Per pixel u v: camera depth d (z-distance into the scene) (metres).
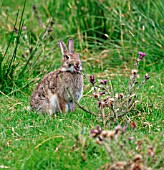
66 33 16.05
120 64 14.61
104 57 14.77
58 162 8.79
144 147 8.80
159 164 8.38
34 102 11.53
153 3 15.10
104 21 15.70
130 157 8.41
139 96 12.19
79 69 11.41
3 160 8.95
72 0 16.36
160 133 9.29
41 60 13.59
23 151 9.20
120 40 14.95
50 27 14.05
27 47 14.38
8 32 15.58
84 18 15.83
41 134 9.91
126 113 10.48
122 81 13.45
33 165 8.73
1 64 12.63
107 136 7.99
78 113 11.14
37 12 16.38
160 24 14.98
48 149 9.26
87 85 12.95
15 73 12.96
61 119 10.59
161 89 12.75
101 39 15.21
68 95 11.48
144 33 14.70
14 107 11.54
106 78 13.77
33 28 16.20
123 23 14.79
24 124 10.52
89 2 15.85
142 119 10.68
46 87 11.57
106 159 8.76
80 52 15.04
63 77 11.44
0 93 12.45
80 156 8.84
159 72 13.98
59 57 14.71
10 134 10.05
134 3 14.77
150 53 14.52
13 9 18.16
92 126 10.10
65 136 9.52
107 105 10.19
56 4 16.83
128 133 9.45
